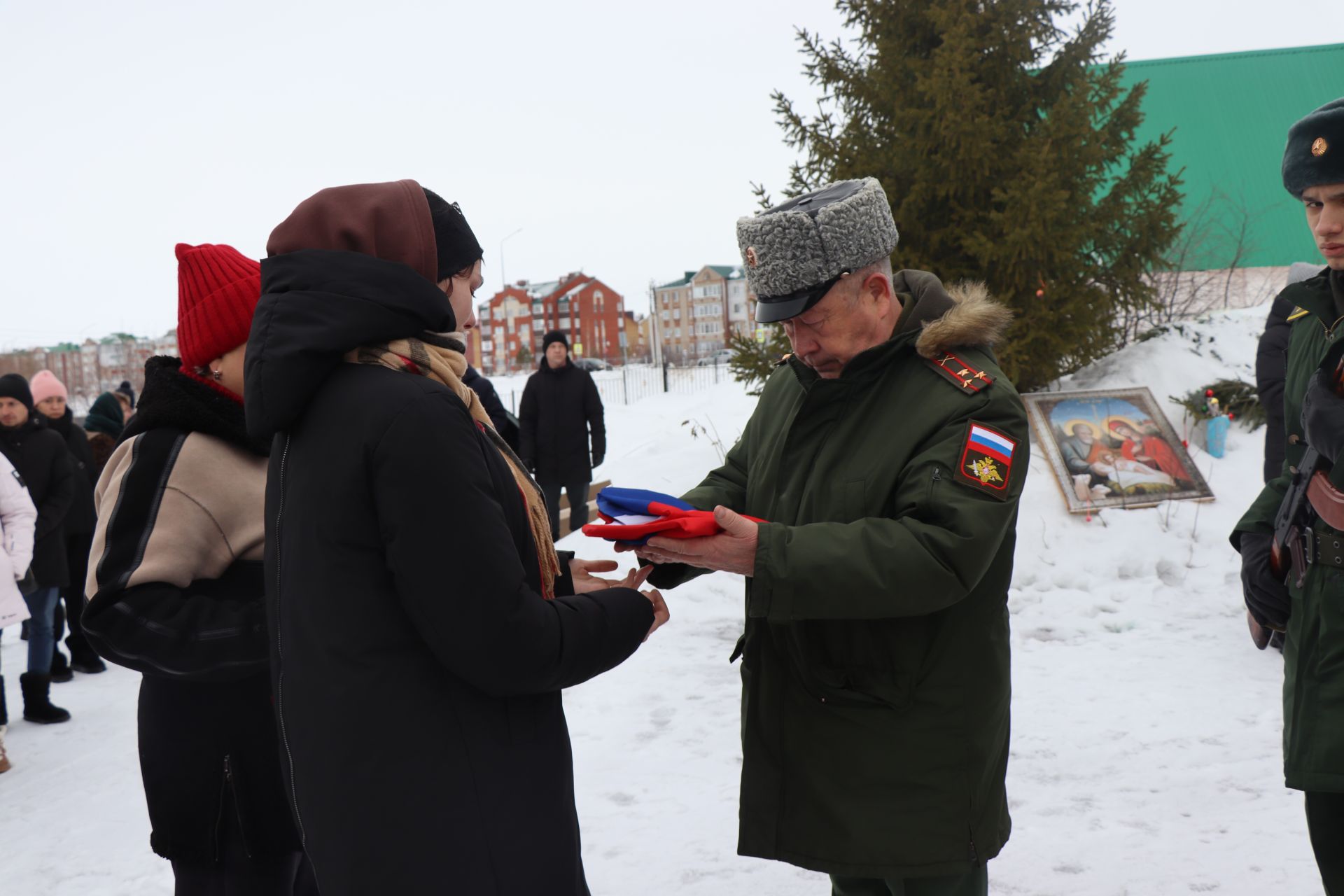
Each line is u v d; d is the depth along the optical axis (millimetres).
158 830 2084
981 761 1903
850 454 1914
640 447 12266
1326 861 2006
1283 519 2037
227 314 2154
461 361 1725
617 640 1663
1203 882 2842
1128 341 9570
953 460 1767
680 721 4508
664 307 106062
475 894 1520
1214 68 17406
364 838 1498
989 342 1938
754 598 1716
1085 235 7863
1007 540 1903
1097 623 5504
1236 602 5680
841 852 1905
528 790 1588
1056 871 2977
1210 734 3906
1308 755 1933
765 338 9211
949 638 1874
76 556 6273
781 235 1845
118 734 5086
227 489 2049
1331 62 17125
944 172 8023
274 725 2088
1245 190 15156
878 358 1903
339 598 1499
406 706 1502
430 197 1752
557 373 8297
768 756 2008
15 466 5301
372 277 1554
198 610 1931
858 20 8477
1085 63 8188
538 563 1737
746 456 2312
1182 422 7797
